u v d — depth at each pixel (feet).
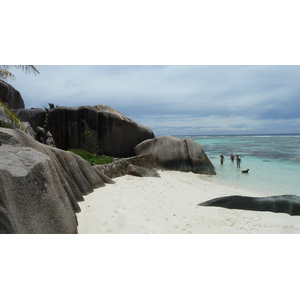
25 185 11.92
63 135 58.18
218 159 68.18
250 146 120.57
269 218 18.92
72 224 14.10
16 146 14.90
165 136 49.55
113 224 16.43
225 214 19.62
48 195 13.08
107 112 59.06
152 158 45.29
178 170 45.83
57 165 17.84
